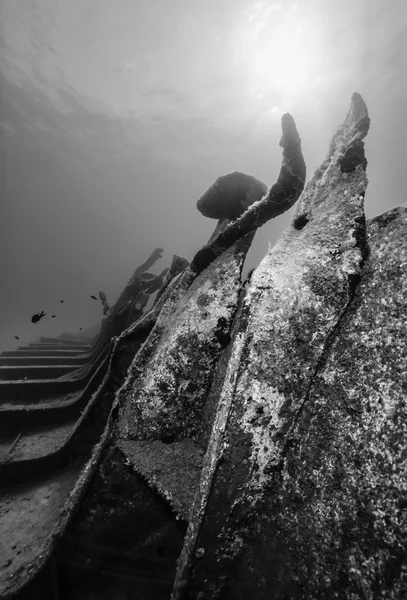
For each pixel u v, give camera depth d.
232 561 1.02
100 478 1.47
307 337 1.10
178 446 1.48
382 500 0.78
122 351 2.23
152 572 1.49
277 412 1.05
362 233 1.17
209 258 1.95
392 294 0.98
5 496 2.63
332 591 0.80
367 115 1.41
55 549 1.52
